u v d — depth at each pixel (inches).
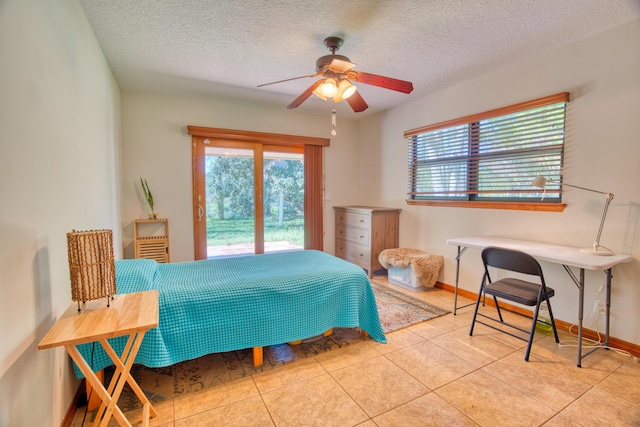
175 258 152.5
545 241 106.7
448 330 102.0
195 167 154.4
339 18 83.4
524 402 66.9
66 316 50.2
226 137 158.7
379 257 157.2
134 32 89.7
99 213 92.1
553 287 105.3
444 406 65.9
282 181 178.1
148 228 145.9
